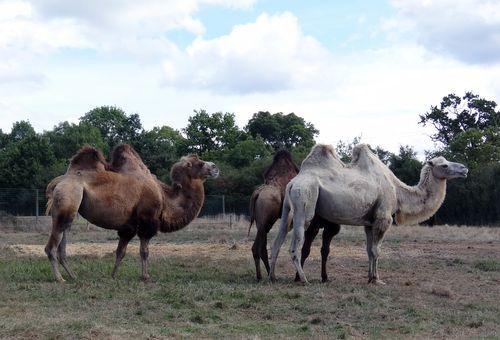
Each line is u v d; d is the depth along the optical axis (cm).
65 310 934
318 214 1266
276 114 6462
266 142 6325
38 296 1029
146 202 1276
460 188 3819
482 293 1171
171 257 1662
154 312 936
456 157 4641
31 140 5041
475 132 4794
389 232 2788
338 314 966
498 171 3838
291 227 1399
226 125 6059
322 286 1194
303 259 1335
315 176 1249
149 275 1311
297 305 1005
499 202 3766
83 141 5728
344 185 1252
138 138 5031
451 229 3062
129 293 1067
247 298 1051
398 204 1325
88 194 1216
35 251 1797
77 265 1422
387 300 1073
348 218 1258
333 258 1677
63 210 1185
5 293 1050
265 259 1333
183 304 994
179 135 6588
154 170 4844
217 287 1141
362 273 1427
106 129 6919
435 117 5916
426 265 1539
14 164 4894
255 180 4325
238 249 1864
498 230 3042
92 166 1245
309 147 6044
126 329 829
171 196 1347
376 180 1282
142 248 1281
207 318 915
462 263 1582
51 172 4731
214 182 4347
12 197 3456
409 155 4262
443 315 975
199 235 2522
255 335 820
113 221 1248
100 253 1761
